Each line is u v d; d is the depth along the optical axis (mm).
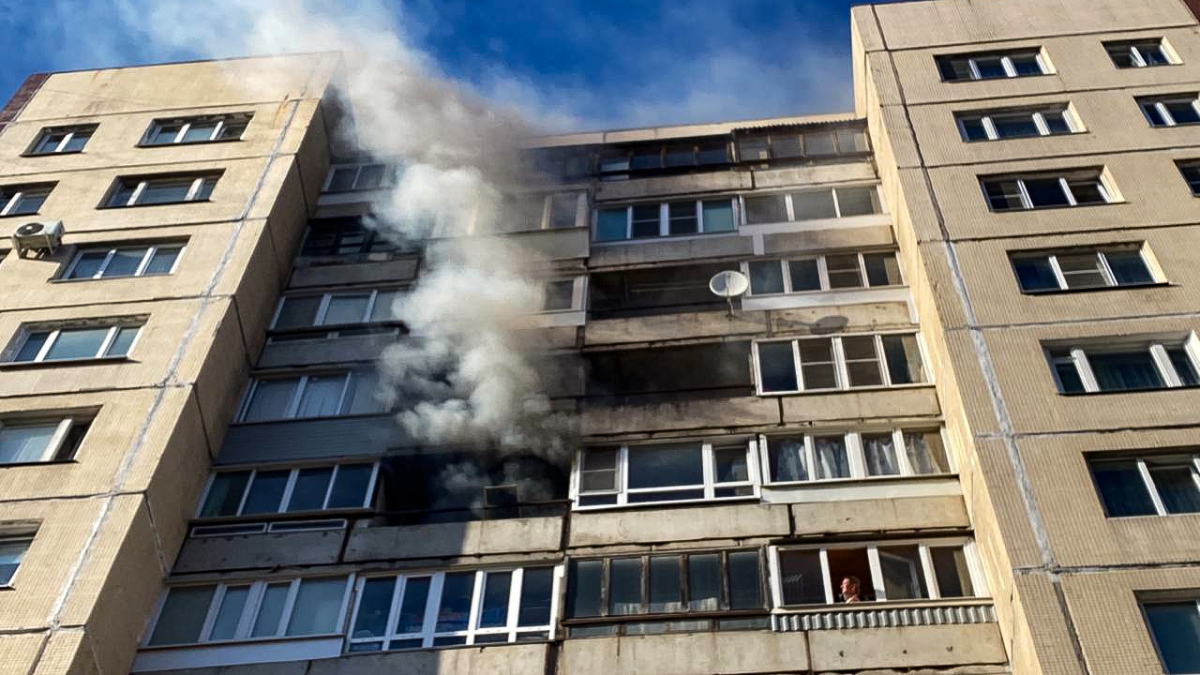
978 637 16625
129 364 21438
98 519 18312
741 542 18828
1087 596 15328
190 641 18219
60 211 25984
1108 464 17391
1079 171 23547
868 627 17094
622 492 20203
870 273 24359
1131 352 19422
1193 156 23391
